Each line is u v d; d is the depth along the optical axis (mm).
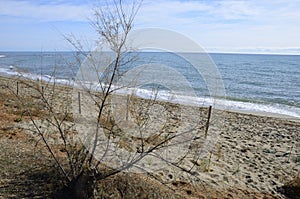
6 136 7676
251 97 30625
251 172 8273
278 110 23938
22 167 5613
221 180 7258
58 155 6348
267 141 12547
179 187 6305
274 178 8031
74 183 4715
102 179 4953
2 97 12648
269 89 37156
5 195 4684
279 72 61062
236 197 6398
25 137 7641
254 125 16391
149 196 5168
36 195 4762
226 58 116625
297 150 11203
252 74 55969
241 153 10125
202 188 6523
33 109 8156
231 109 22234
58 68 5582
